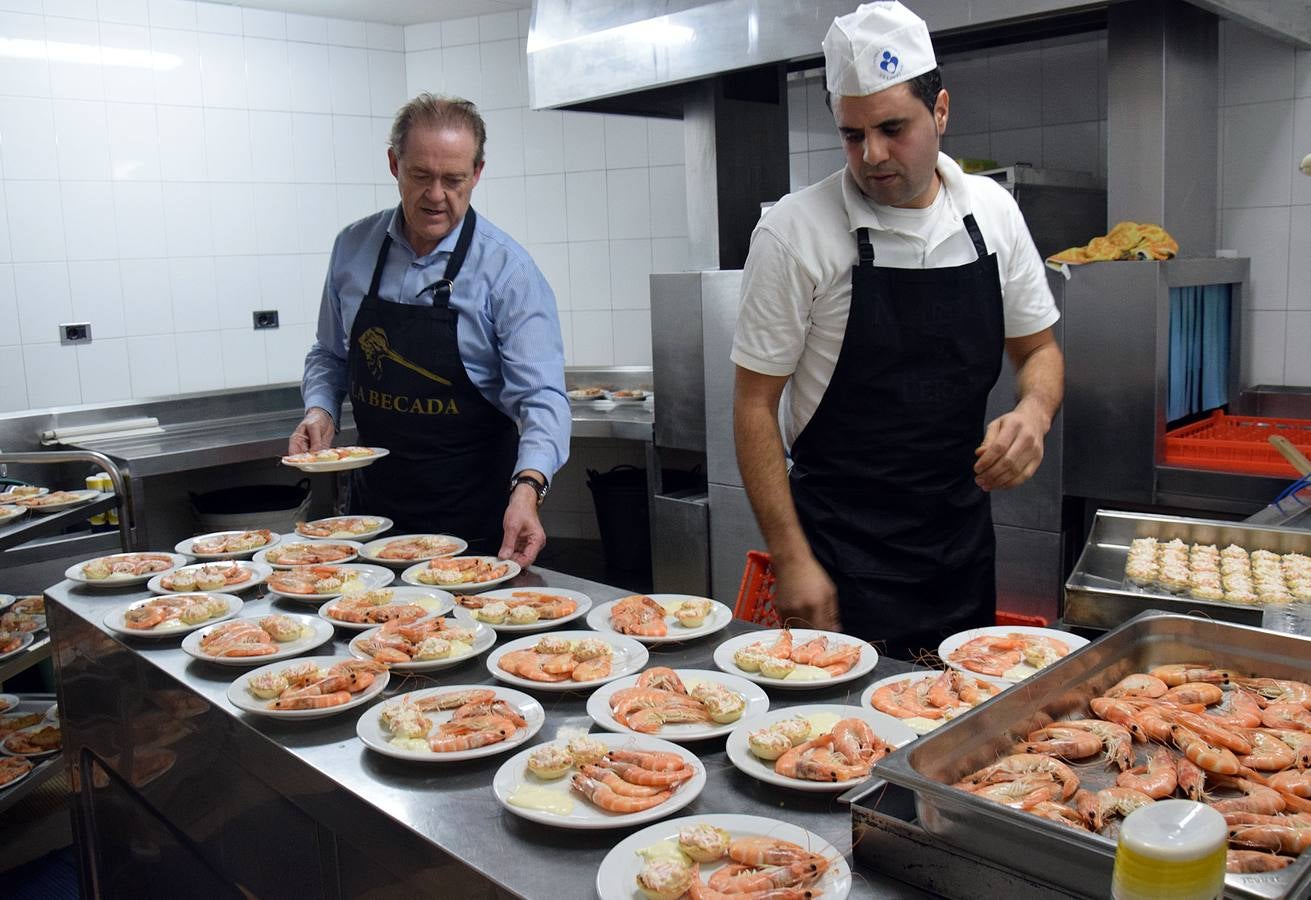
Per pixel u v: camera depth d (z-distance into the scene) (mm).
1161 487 3002
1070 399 3123
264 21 5324
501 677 1610
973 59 4156
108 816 2213
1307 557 2037
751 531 3938
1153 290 2912
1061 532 3203
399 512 2820
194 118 5164
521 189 5824
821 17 3055
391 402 2740
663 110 4371
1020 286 2178
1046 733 1318
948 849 1030
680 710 1427
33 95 4719
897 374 2078
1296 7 3166
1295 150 3453
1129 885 743
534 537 2334
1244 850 1081
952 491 2174
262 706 1539
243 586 2127
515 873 1126
